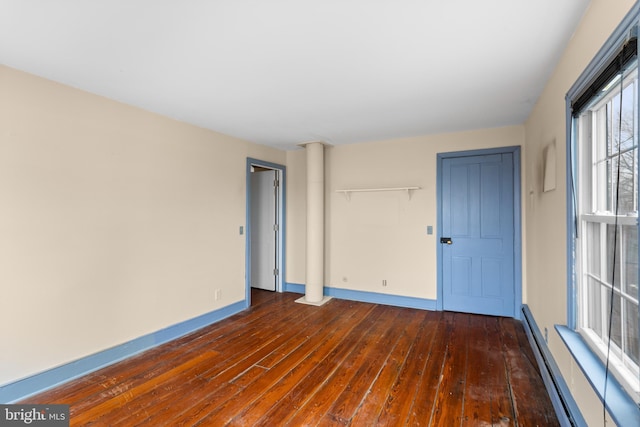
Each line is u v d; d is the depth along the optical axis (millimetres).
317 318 3715
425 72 2205
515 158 3576
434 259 3994
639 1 1032
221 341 3066
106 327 2598
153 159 2994
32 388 2154
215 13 1538
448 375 2395
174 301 3172
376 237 4336
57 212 2305
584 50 1570
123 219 2732
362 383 2295
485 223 3762
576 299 1780
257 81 2346
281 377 2385
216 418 1911
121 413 1955
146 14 1545
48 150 2260
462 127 3648
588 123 1689
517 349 2832
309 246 4387
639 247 1039
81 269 2441
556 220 2115
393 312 3918
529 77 2273
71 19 1580
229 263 3854
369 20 1604
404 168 4152
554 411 1955
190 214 3359
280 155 4863
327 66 2115
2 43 1800
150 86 2422
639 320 1068
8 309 2064
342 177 4555
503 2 1471
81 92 2457
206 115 3113
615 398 1189
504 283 3691
